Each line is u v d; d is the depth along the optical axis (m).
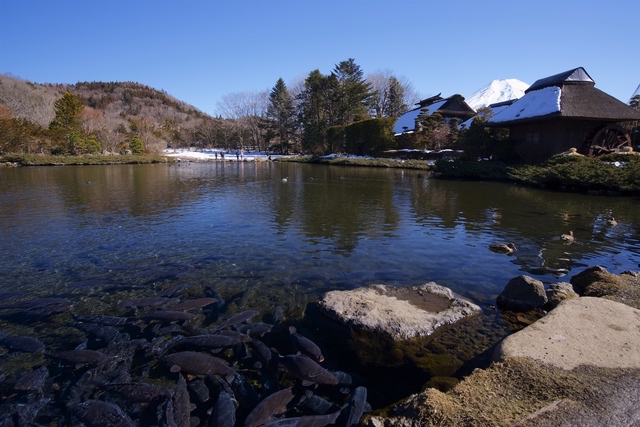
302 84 74.56
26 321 5.83
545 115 24.67
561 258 8.76
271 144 72.56
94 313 6.08
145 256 8.86
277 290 6.93
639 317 4.86
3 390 4.27
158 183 24.30
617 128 24.92
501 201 16.58
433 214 13.74
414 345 5.08
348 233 10.99
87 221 12.48
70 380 4.38
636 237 10.51
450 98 48.53
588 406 3.29
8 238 10.38
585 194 18.58
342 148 52.41
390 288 6.65
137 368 4.60
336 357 4.87
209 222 12.36
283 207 15.13
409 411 3.52
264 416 3.62
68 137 47.88
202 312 6.04
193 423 3.72
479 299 6.58
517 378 3.73
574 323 4.72
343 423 3.64
